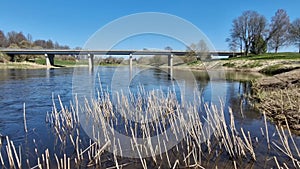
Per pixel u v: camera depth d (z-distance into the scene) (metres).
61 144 9.07
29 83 29.69
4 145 9.01
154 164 7.54
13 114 13.67
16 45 87.56
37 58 86.56
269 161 7.57
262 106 14.31
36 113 13.92
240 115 13.08
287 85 18.77
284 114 11.81
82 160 7.73
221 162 7.61
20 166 7.11
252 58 60.00
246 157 7.84
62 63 82.50
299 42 71.44
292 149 8.34
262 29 73.62
